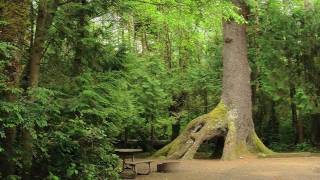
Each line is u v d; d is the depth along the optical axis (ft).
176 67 98.43
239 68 68.69
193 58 101.86
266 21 80.69
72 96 33.81
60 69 36.52
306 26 78.33
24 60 28.76
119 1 36.91
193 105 93.45
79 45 37.37
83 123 28.02
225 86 69.26
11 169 23.72
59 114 29.50
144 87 78.18
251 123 68.85
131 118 72.28
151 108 80.64
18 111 21.36
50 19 30.55
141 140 89.86
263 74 81.51
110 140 32.22
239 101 67.92
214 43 91.71
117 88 38.65
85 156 27.55
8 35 23.98
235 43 68.80
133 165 43.11
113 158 31.04
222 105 68.80
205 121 68.28
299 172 44.01
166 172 46.52
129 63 44.14
